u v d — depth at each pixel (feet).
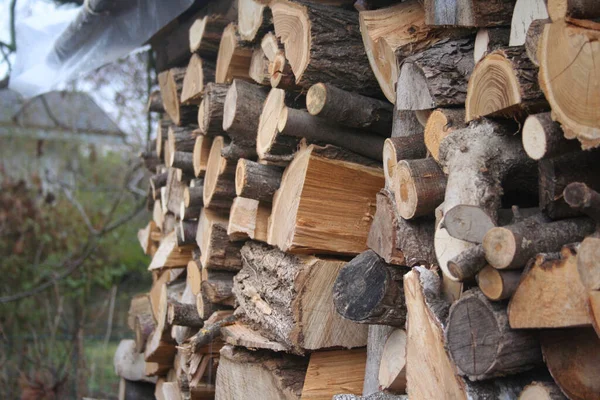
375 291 6.78
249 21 9.90
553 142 4.90
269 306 9.03
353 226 8.21
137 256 35.58
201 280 12.19
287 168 8.70
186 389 12.50
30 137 37.24
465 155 5.69
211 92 10.93
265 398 8.93
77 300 29.86
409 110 7.07
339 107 7.86
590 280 4.40
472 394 5.44
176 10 13.06
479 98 5.71
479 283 5.30
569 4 4.68
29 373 25.29
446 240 5.90
